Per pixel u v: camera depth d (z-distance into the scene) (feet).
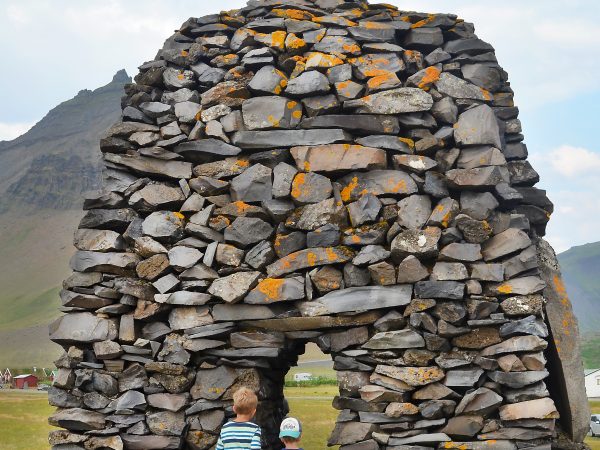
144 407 23.49
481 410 21.76
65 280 24.68
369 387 22.40
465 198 23.52
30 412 60.13
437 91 24.81
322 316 22.97
